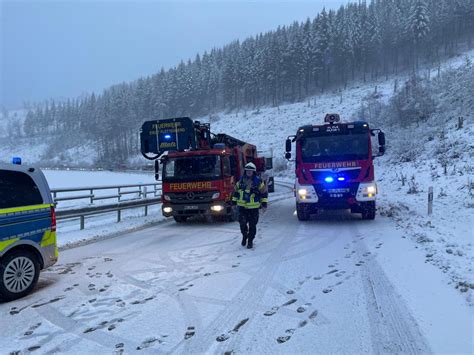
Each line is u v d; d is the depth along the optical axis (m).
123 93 119.00
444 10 95.94
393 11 105.75
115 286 6.09
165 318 4.70
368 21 100.81
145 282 6.25
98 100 156.25
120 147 105.62
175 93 122.69
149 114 125.69
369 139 11.33
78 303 5.36
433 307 4.73
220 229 11.61
